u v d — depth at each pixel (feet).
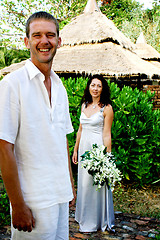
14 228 4.52
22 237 4.52
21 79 4.21
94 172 8.89
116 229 9.84
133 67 21.65
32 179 4.26
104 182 9.26
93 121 9.44
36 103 4.30
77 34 26.66
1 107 3.93
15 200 3.99
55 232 4.66
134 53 28.96
